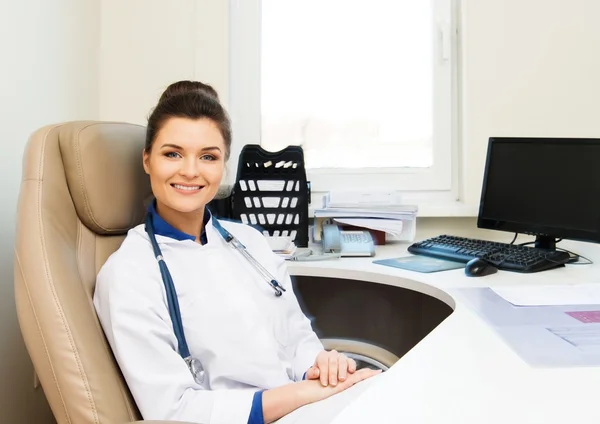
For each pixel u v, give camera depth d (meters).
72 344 0.71
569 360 0.66
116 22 1.80
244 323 0.89
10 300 1.20
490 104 1.78
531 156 1.45
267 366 0.88
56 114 1.46
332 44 1.91
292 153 1.60
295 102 1.92
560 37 1.76
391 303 1.87
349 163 1.91
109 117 1.81
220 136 0.96
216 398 0.76
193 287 0.89
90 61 1.71
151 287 0.83
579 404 0.53
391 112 1.91
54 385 0.71
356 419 0.50
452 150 1.89
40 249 0.75
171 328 0.83
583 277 1.18
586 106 1.76
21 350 1.24
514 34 1.77
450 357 0.67
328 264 1.35
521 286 1.08
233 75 1.89
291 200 1.59
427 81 1.90
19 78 1.26
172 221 0.97
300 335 1.07
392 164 1.91
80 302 0.77
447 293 1.03
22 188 0.80
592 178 1.30
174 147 0.91
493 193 1.54
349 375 0.86
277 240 1.42
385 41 1.90
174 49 1.81
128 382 0.76
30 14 1.32
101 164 0.90
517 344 0.72
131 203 0.98
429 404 0.53
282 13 1.91
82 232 0.89
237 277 0.98
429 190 1.91
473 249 1.40
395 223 1.63
